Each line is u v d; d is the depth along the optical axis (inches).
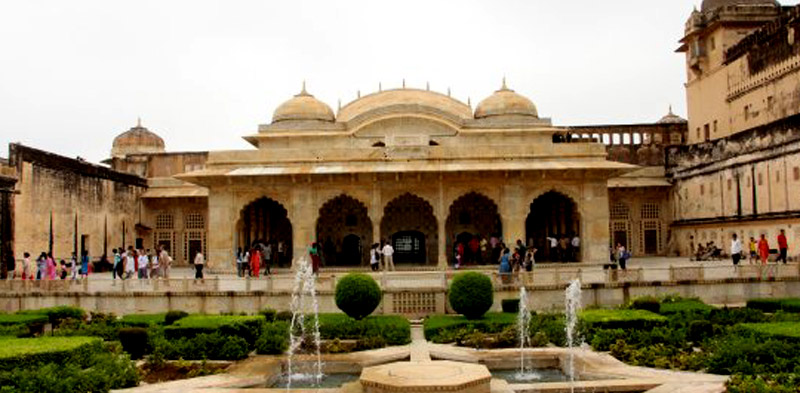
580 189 1210.0
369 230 1368.1
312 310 833.5
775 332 501.0
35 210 1226.6
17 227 1168.2
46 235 1262.3
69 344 498.3
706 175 1531.7
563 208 1350.9
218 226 1217.4
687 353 536.4
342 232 1373.0
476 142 1403.8
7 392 406.3
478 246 1317.7
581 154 1254.9
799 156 1146.7
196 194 1656.0
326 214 1379.2
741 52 1517.0
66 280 892.0
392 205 1368.1
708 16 1657.2
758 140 1301.7
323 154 1252.5
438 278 874.1
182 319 654.5
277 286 847.1
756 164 1306.6
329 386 512.4
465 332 659.4
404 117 1400.1
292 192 1210.0
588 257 1195.9
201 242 1679.4
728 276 890.1
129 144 1959.9
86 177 1421.0
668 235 1722.4
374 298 757.3
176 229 1691.7
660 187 1715.1
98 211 1471.5
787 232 1171.3
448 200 1204.5
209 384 480.1
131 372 483.8
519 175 1197.7
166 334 612.4
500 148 1256.2
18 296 897.5
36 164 1231.5
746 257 1322.6
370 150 1250.6
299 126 1446.9
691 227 1589.6
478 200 1365.7
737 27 1598.2
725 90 1598.2
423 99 1533.0
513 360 564.4
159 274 1088.8
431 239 1358.3
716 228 1459.2
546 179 1205.7
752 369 454.6
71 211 1354.6
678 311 721.6
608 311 698.2
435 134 1403.8
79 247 1387.8
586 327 631.8
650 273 884.6
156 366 548.4
